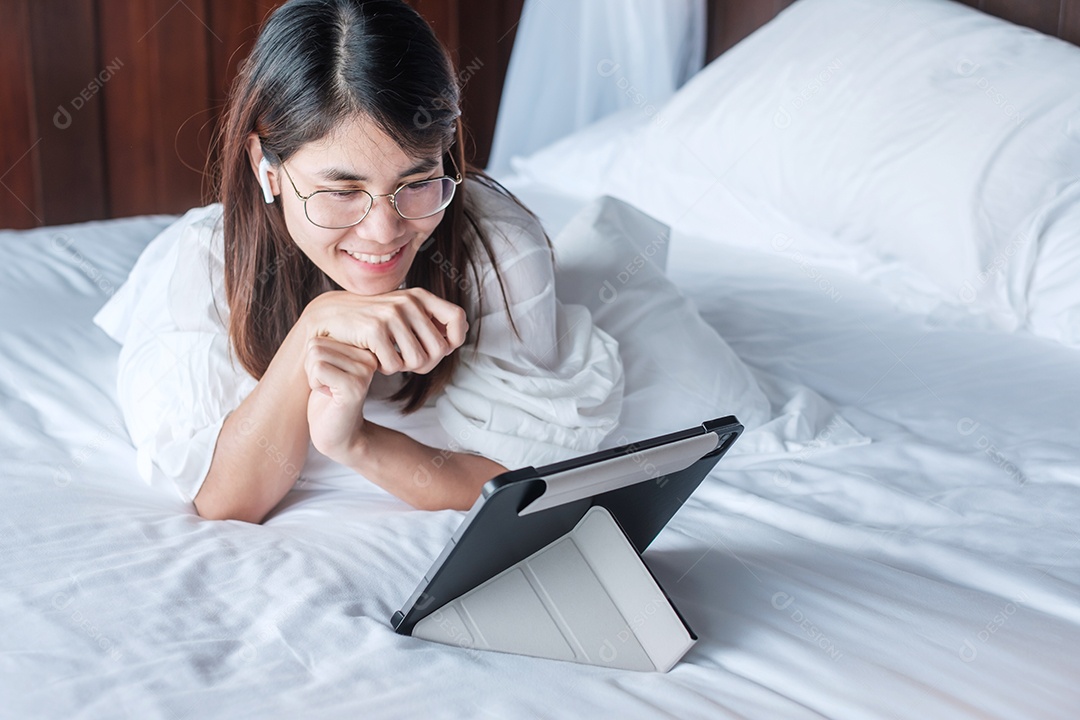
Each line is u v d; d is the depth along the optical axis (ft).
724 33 8.05
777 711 2.10
